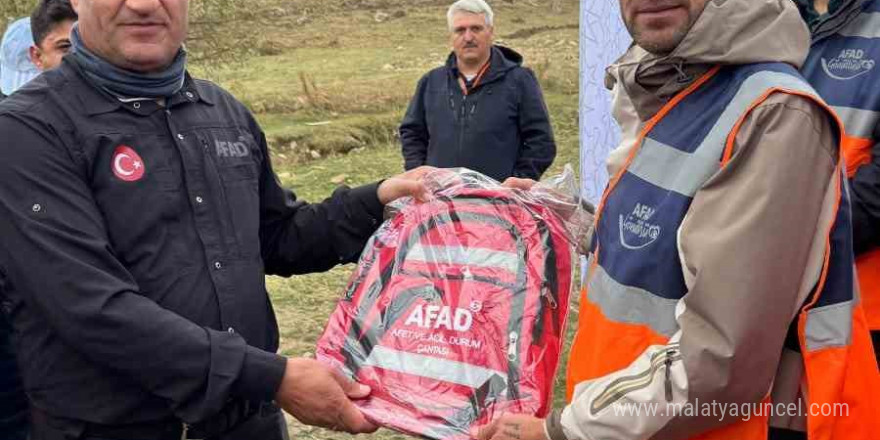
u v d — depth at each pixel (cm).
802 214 167
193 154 211
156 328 190
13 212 191
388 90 1252
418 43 1722
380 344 222
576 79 1373
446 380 213
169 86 210
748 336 164
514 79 497
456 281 226
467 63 499
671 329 178
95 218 196
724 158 173
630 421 175
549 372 212
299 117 1138
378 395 214
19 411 244
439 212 239
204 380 192
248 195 221
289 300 572
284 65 1457
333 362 223
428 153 518
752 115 172
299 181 882
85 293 189
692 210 174
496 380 211
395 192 246
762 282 164
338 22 1869
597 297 195
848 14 268
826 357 173
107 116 203
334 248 251
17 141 193
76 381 200
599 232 200
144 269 201
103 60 204
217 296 207
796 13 184
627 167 195
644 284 183
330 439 404
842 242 174
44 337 200
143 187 202
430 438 204
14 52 345
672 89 188
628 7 191
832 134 173
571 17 2012
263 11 1828
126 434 203
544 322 218
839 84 267
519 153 505
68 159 196
